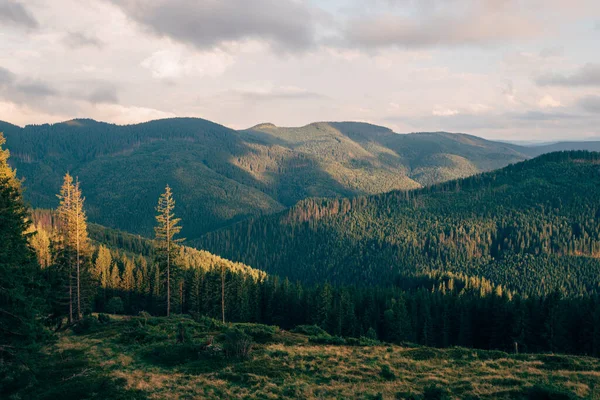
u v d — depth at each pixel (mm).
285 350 29719
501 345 71438
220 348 28703
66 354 29516
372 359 27609
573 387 21078
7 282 21422
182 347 29906
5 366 21766
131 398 20375
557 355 28734
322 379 23641
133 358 28328
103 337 35219
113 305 81625
